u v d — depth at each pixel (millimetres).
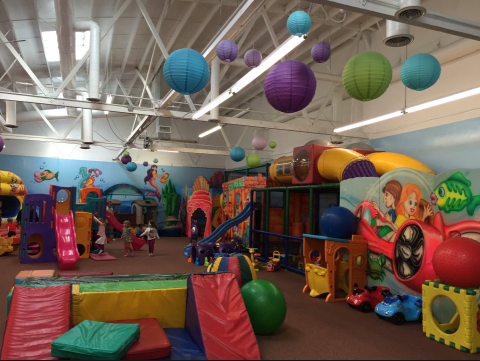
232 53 5570
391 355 4145
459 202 5539
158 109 10680
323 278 6566
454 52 8656
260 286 4758
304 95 4305
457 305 4402
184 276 4945
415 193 6086
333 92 12445
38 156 18172
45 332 3635
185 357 3652
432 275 5426
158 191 20188
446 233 5719
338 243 6516
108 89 15844
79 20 8867
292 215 12016
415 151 10445
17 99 9148
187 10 9758
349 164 7941
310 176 8992
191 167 20906
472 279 4352
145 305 4348
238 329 3938
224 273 4543
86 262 9945
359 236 6672
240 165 20078
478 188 5258
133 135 14617
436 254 4684
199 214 18703
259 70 6691
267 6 10000
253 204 11680
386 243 6285
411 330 4988
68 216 10414
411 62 4746
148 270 8844
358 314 5672
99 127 19344
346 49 12781
